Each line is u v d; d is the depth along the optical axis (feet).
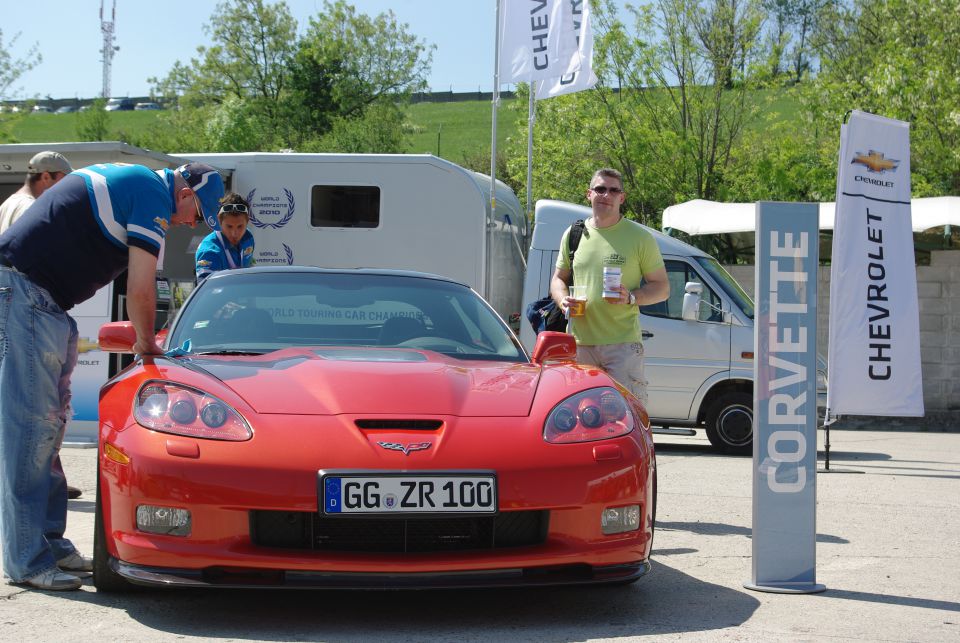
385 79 177.27
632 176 67.56
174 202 13.82
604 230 18.30
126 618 11.58
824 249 53.93
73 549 13.88
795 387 13.56
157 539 11.02
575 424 11.98
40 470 13.02
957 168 63.26
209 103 172.35
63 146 31.50
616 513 11.73
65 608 11.96
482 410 11.96
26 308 12.91
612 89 66.85
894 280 27.25
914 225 43.52
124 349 13.28
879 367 27.20
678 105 66.13
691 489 23.24
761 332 13.50
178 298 29.78
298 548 11.09
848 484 24.80
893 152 27.37
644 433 12.60
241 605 12.34
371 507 10.84
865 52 95.20
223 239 19.25
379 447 11.08
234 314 15.16
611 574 11.66
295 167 33.78
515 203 37.83
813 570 13.60
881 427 46.21
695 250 33.24
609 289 17.43
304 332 14.85
